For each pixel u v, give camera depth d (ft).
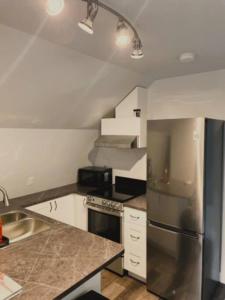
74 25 4.76
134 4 3.92
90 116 9.91
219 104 8.15
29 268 3.99
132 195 9.17
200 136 6.38
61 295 3.37
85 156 11.63
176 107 9.15
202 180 6.44
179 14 4.25
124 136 9.61
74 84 7.43
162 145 7.16
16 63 5.74
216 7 4.00
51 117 8.65
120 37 4.31
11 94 6.61
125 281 8.46
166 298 7.50
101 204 9.01
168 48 6.00
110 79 8.02
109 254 4.46
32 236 5.25
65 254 4.46
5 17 4.49
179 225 6.96
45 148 9.51
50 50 5.82
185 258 6.95
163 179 7.20
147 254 7.82
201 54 6.49
